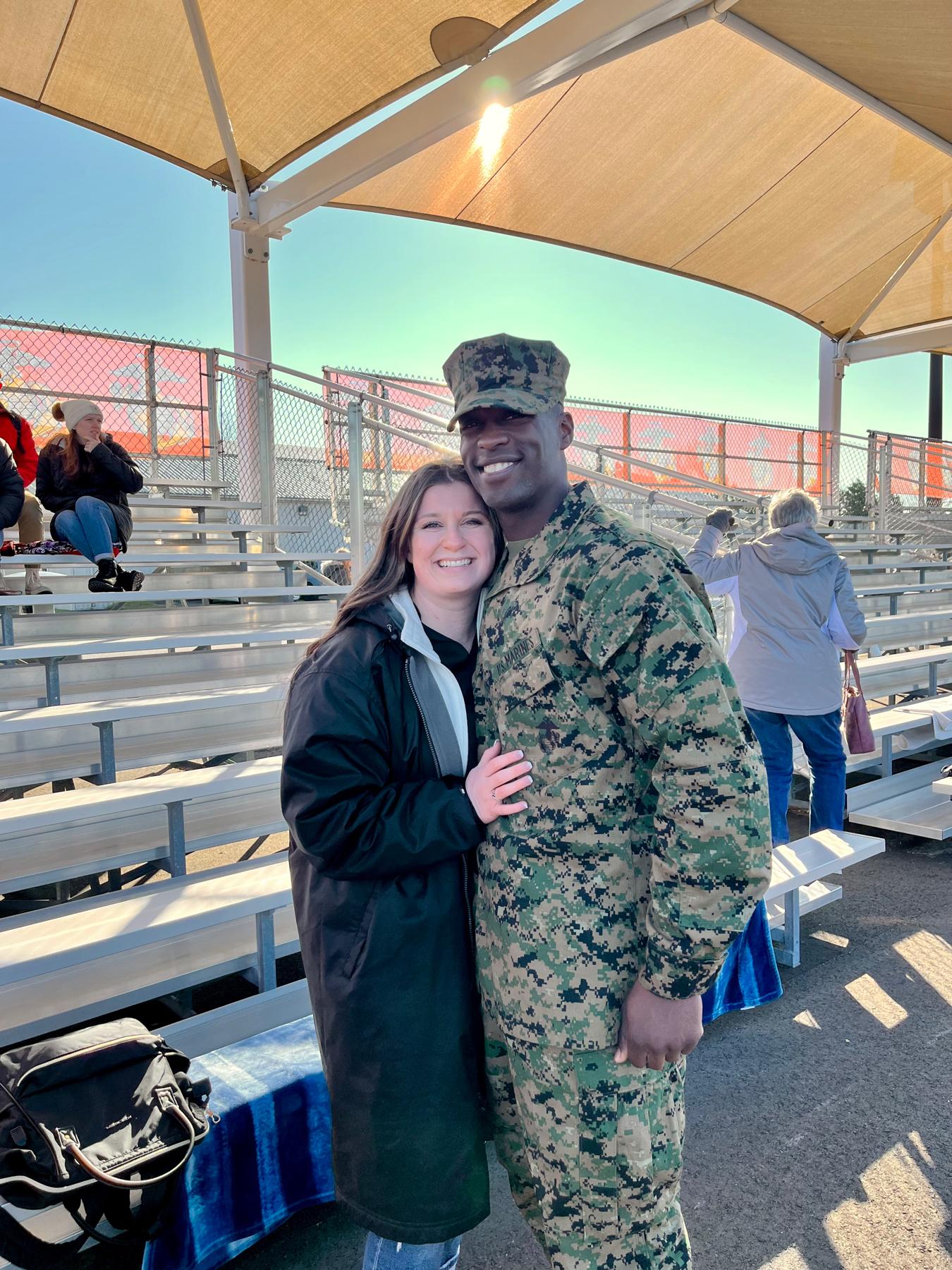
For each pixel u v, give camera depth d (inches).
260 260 316.5
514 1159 59.4
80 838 119.0
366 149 262.8
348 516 239.5
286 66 265.0
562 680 51.1
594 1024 50.5
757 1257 73.7
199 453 290.8
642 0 197.3
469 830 53.6
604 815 51.4
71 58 263.0
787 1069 102.3
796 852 133.4
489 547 59.3
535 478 54.0
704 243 398.6
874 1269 72.3
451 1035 54.8
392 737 57.2
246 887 102.3
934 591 348.2
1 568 189.8
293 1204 77.1
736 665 151.4
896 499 485.4
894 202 374.3
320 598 235.1
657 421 397.7
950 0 217.2
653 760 51.5
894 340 476.4
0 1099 63.5
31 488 244.8
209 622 197.5
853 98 290.7
